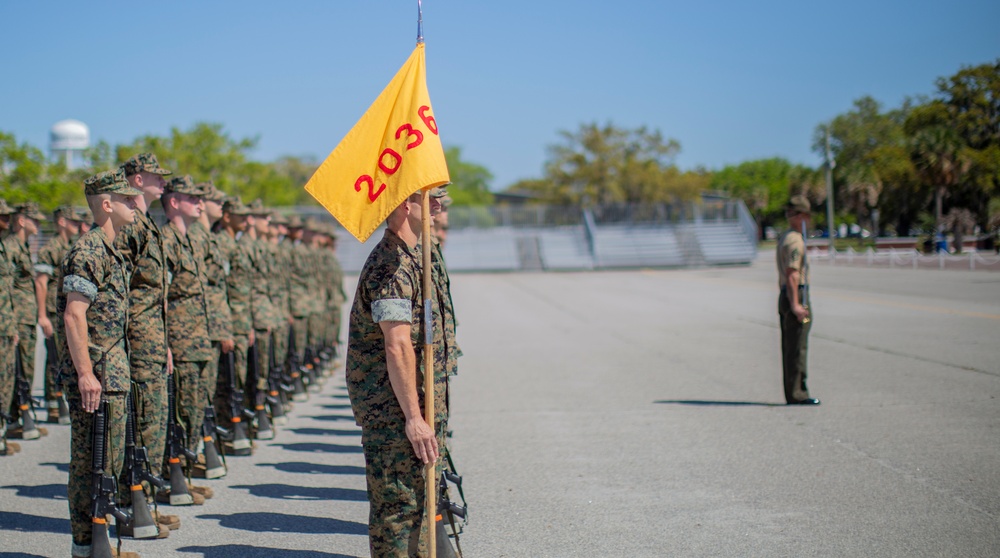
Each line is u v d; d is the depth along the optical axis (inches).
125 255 224.5
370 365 168.4
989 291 922.7
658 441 315.9
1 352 322.0
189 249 274.1
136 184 227.6
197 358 273.0
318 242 526.3
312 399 440.5
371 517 170.6
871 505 235.8
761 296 1023.6
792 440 309.6
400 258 166.6
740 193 3442.4
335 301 539.5
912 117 2106.3
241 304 339.6
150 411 229.9
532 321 780.0
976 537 209.5
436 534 186.4
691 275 1502.2
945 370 447.5
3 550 213.0
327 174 174.7
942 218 1904.5
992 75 1888.5
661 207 1910.7
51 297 408.5
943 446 295.1
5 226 340.8
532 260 1790.1
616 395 410.0
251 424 331.0
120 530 213.8
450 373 192.9
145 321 229.0
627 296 1057.5
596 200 2785.4
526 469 283.9
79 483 200.1
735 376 455.5
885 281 1103.0
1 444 328.8
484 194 4554.6
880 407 361.1
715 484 260.7
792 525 222.2
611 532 221.6
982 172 1857.8
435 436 173.5
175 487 252.1
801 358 369.4
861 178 2263.8
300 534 225.3
